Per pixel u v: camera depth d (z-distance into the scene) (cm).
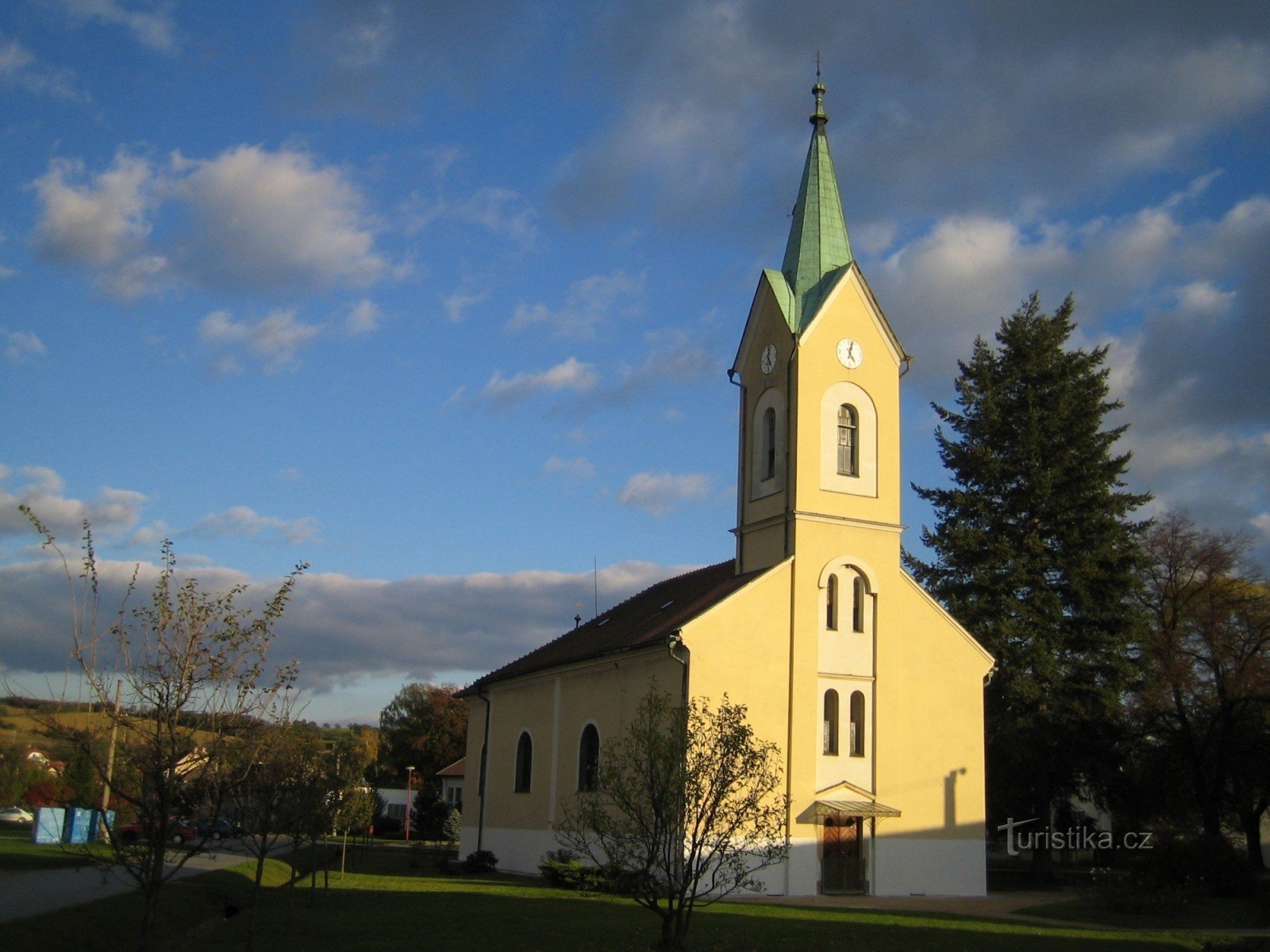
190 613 1670
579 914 3128
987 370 5544
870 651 4172
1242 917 3384
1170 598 5631
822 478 4219
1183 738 4797
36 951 2050
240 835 2466
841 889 3931
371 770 10612
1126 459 5403
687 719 2566
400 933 2742
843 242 4581
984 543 5316
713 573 4869
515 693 5225
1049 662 4994
